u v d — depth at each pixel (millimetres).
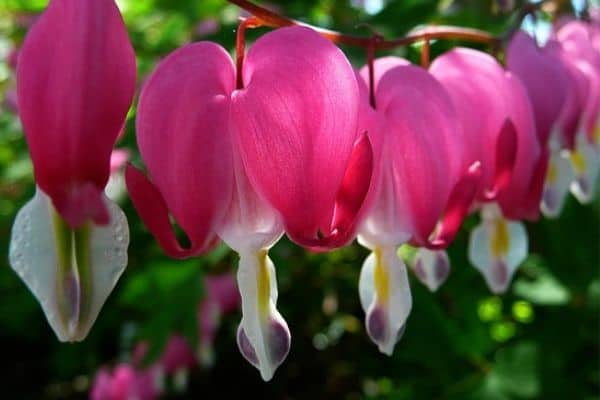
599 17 226
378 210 161
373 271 161
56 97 138
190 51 150
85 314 141
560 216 282
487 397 277
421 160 160
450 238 162
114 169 266
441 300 323
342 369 400
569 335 280
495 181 172
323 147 146
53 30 140
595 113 201
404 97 161
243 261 149
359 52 234
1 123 392
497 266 177
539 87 180
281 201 147
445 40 271
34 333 431
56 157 138
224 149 148
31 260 141
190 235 149
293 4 300
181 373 357
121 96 140
